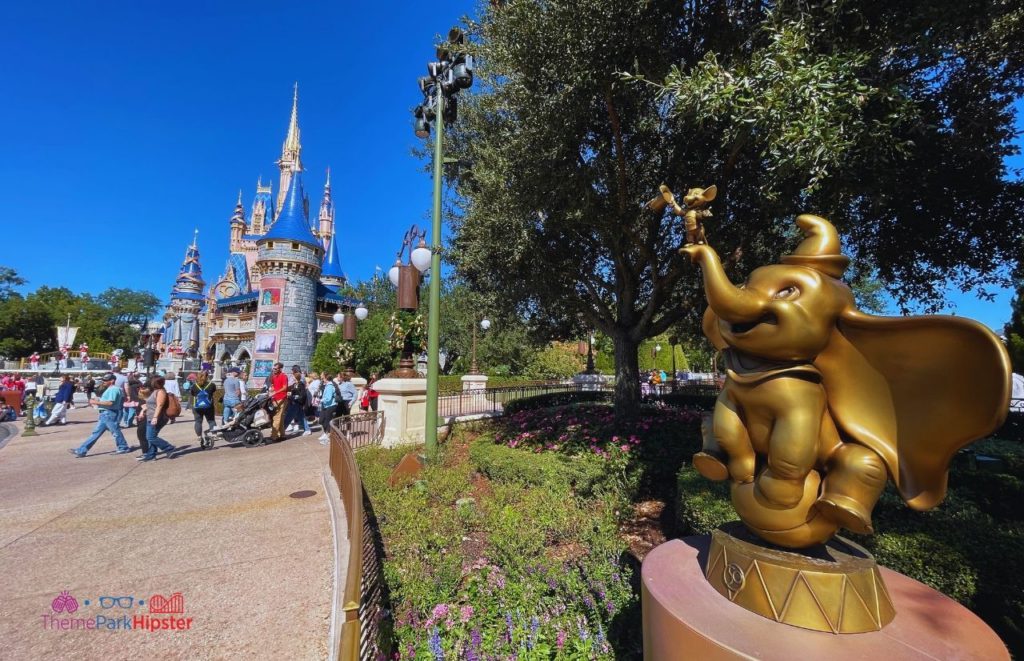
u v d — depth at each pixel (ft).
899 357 4.93
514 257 23.63
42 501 17.79
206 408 29.48
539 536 11.68
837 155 10.96
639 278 29.99
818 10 12.57
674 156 21.57
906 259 21.08
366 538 10.63
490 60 22.91
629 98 19.15
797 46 11.21
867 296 47.09
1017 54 14.61
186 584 11.11
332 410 31.60
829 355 5.35
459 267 33.65
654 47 17.24
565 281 27.12
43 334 170.50
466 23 24.84
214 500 17.62
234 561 12.32
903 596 5.50
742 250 22.82
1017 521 9.99
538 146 19.49
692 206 6.06
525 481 17.57
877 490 5.00
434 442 21.56
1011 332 51.06
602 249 28.84
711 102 12.16
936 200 17.85
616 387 28.60
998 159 16.26
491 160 25.81
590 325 37.22
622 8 15.75
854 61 10.90
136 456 26.99
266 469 22.77
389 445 26.45
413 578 9.96
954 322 4.46
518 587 9.24
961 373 4.47
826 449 5.32
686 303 27.30
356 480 11.49
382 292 112.16
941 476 4.72
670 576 5.90
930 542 8.39
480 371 99.96
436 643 7.58
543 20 17.08
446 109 23.38
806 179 14.42
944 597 5.44
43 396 52.60
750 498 5.47
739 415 5.76
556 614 8.45
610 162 20.74
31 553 12.89
